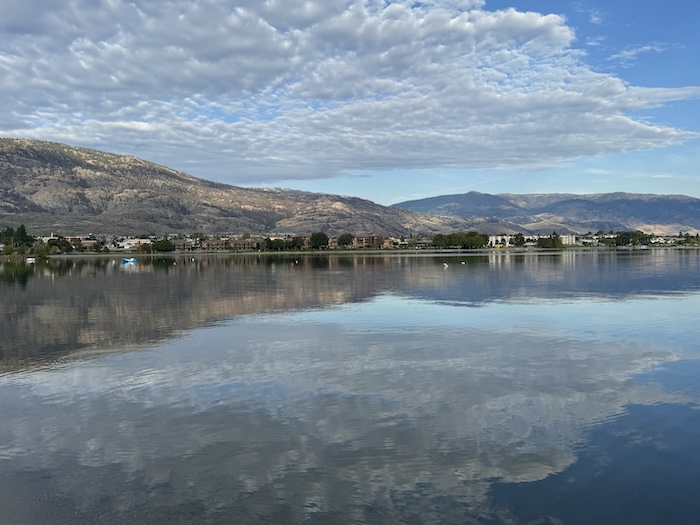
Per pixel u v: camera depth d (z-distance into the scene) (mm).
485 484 15414
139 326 42938
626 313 46188
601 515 13766
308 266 138750
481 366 28125
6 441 19094
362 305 53188
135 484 15797
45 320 47250
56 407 22672
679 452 17141
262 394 23734
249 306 54281
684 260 150625
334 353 31453
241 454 17625
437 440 18453
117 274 115562
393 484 15508
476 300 56375
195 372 27688
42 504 14797
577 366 27938
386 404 22203
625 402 22062
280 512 14164
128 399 23484
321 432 19312
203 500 14820
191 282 88375
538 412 21031
